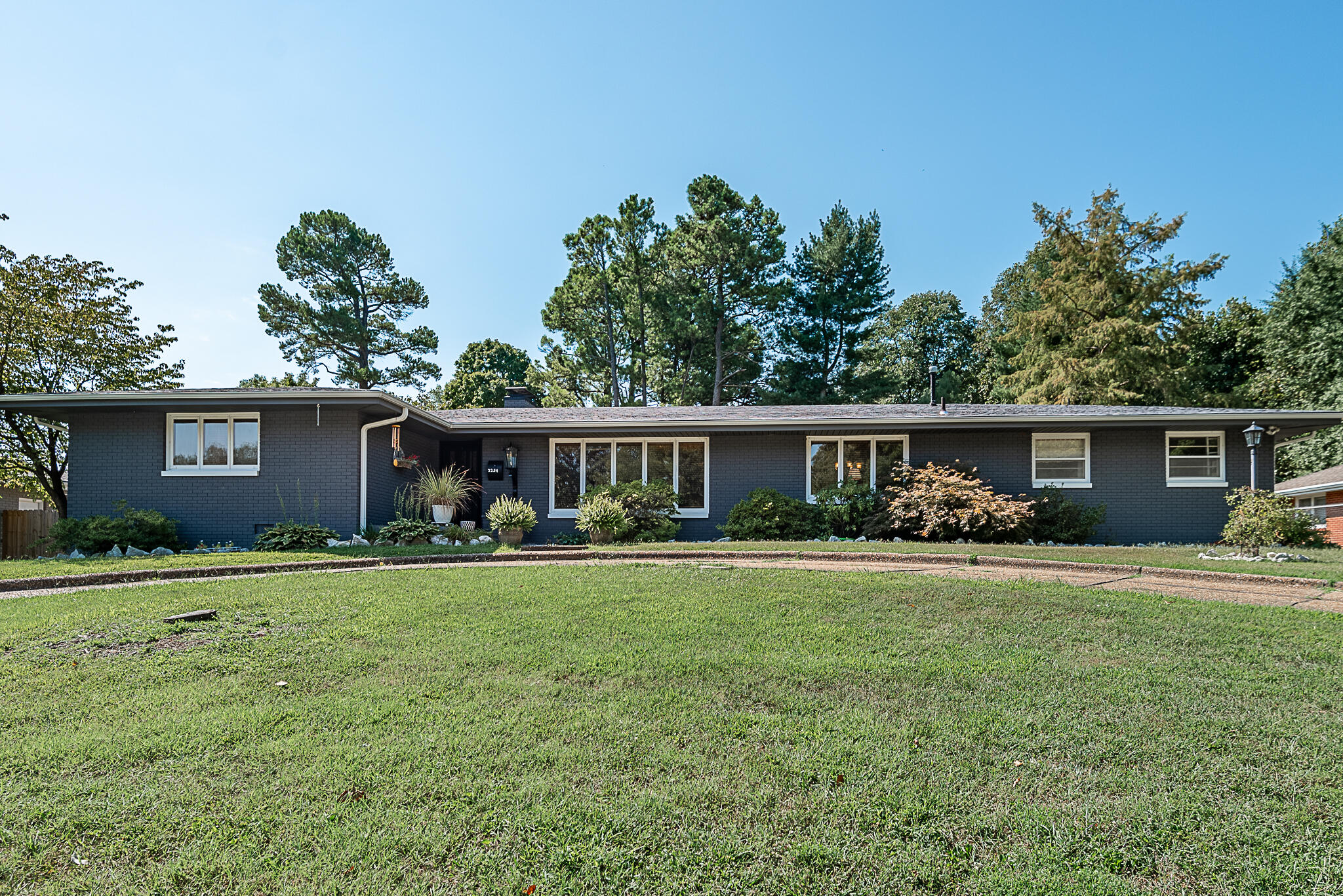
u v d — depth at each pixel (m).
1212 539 13.27
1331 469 19.56
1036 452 13.77
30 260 16.48
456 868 2.34
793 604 6.19
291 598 6.38
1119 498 13.52
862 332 33.94
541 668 4.43
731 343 30.58
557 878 2.28
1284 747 3.24
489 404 37.88
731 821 2.63
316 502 12.27
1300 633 5.06
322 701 3.83
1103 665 4.49
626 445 14.71
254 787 2.86
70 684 4.11
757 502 13.68
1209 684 4.09
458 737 3.35
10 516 14.74
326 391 11.53
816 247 34.00
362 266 33.41
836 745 3.26
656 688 4.08
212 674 4.32
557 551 10.60
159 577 8.00
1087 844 2.48
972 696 3.93
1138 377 25.70
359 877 2.28
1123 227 27.30
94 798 2.77
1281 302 23.81
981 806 2.74
